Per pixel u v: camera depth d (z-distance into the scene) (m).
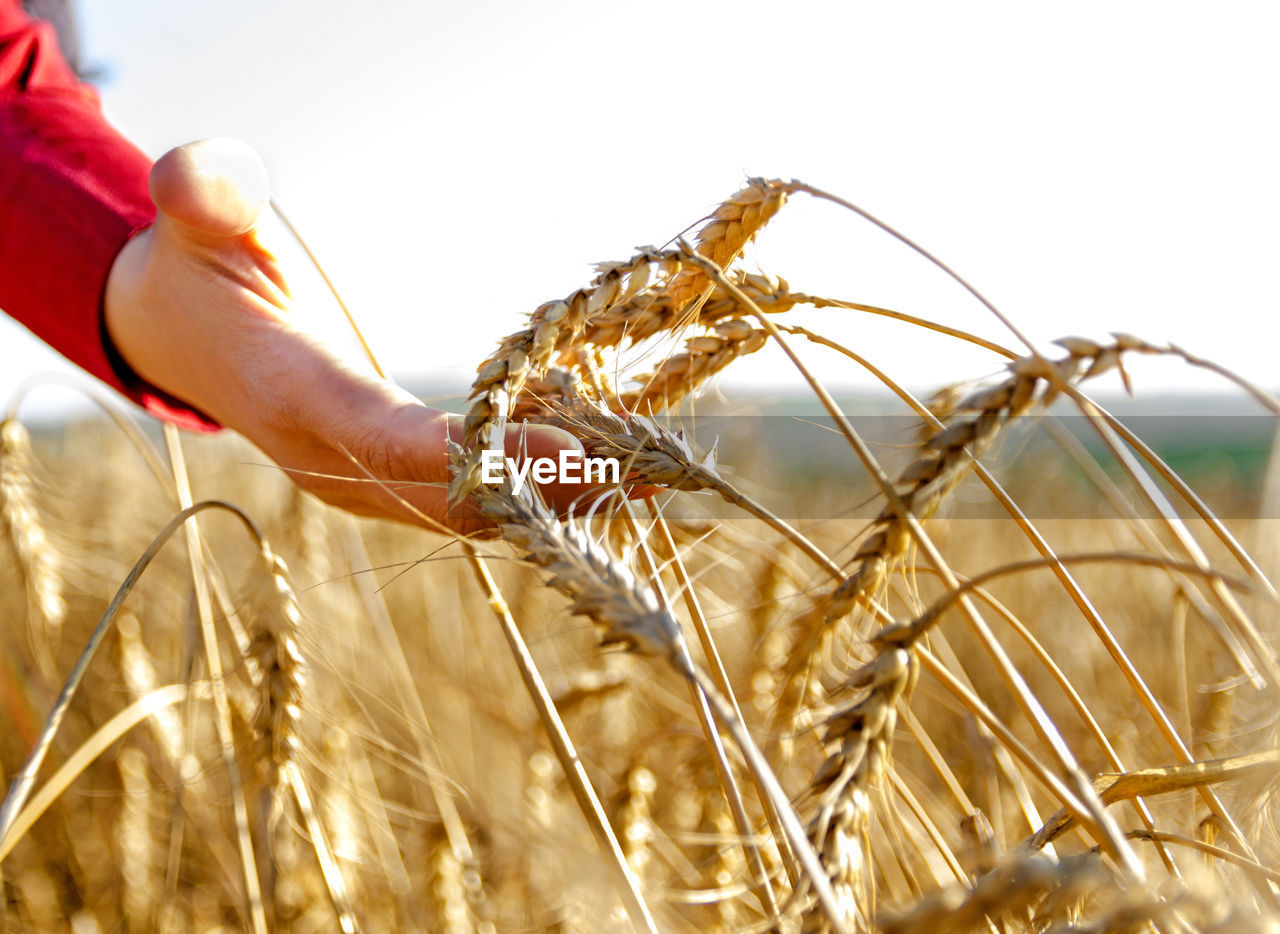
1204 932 0.43
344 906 0.58
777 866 0.53
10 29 0.61
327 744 0.73
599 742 0.93
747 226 0.57
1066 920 0.46
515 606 1.03
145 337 0.58
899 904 0.57
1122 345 0.47
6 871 0.84
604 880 0.66
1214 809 0.53
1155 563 0.45
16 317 0.61
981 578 0.45
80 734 0.91
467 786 0.82
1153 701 0.55
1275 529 0.64
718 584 0.86
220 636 0.70
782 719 0.55
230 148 0.55
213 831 0.78
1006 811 0.75
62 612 0.85
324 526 1.07
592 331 0.56
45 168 0.59
